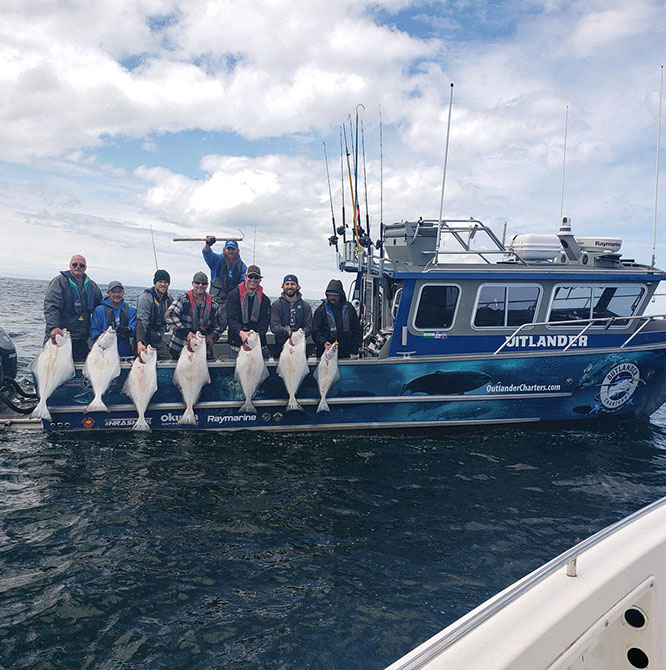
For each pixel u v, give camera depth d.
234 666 3.56
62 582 4.37
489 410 8.24
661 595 1.77
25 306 28.58
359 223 9.23
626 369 8.47
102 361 7.34
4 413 8.32
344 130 9.30
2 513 5.44
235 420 8.00
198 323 8.12
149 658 3.60
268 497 5.99
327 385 7.79
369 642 3.81
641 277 8.55
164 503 5.78
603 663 1.72
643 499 6.20
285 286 8.23
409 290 8.12
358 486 6.32
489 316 8.33
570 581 1.65
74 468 6.59
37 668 3.49
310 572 4.63
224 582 4.46
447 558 4.90
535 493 6.26
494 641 1.41
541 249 8.77
